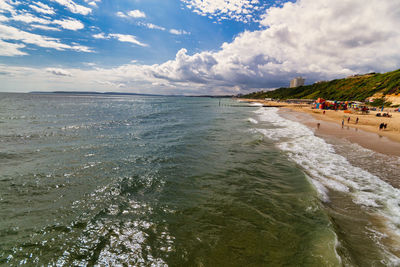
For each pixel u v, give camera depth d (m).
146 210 7.08
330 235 5.64
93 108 55.69
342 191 8.57
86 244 5.39
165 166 11.48
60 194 8.10
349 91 101.12
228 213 6.92
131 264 4.78
